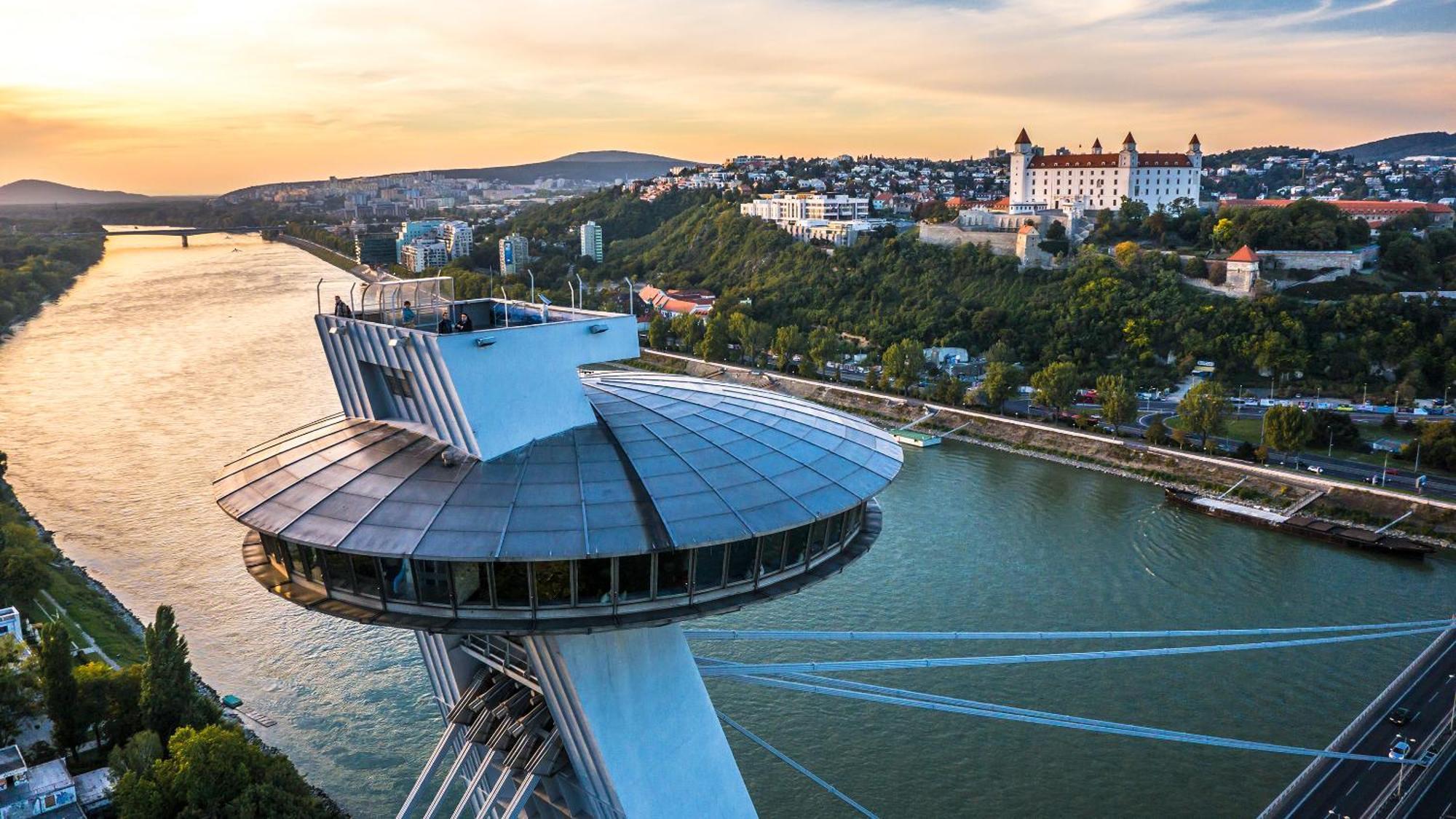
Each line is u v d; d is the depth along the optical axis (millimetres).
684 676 51875
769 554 46094
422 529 41281
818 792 87688
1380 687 106250
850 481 49250
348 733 97375
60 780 86000
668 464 46250
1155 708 101562
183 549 137875
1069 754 93438
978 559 138500
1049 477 180250
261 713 100375
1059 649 113000
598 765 48875
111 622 118688
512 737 52062
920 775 90125
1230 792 88750
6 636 105312
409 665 109375
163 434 186500
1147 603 125688
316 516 43000
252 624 118500
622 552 41125
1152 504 165250
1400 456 177125
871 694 58969
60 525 145375
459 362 43312
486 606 42625
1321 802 87000
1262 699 103688
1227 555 142500
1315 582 133500
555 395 47250
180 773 79062
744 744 94250
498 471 44344
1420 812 85312
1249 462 177625
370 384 49875
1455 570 138125
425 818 52562
